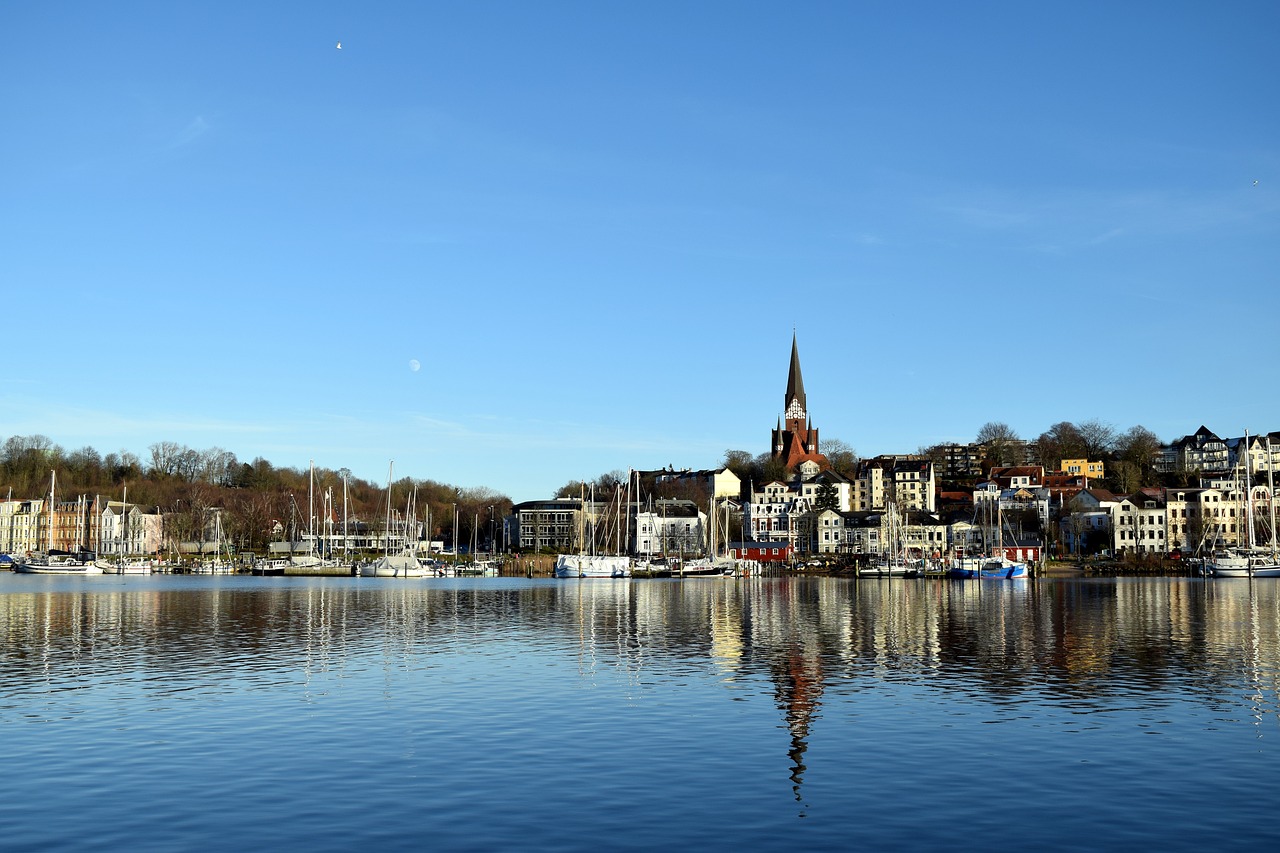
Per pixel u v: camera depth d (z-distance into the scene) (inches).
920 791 1403.8
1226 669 2480.3
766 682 2279.8
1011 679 2321.6
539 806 1338.6
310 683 2247.8
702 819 1290.6
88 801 1352.1
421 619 3971.5
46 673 2391.7
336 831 1242.6
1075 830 1250.0
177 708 1946.4
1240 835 1232.2
